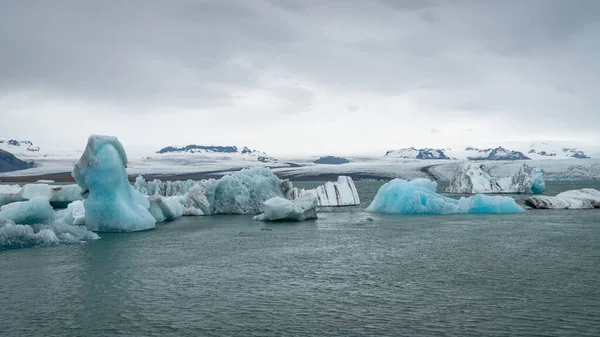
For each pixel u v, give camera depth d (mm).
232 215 47281
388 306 14305
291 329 12391
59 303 14867
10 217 27688
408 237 29453
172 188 60812
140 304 14703
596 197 53406
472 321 12844
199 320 13156
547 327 12320
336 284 17094
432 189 51375
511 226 35094
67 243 27344
